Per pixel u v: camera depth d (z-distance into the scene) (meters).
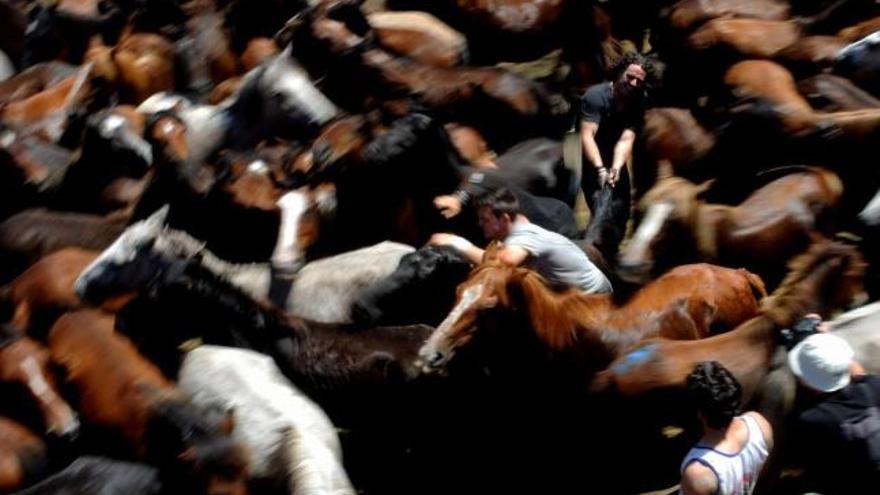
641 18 12.70
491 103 10.58
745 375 7.48
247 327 8.18
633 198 10.41
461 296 7.33
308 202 9.12
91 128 10.47
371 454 8.12
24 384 8.05
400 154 9.15
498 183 9.45
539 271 8.18
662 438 7.61
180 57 12.45
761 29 11.08
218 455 7.22
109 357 7.97
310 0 12.63
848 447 6.95
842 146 9.71
